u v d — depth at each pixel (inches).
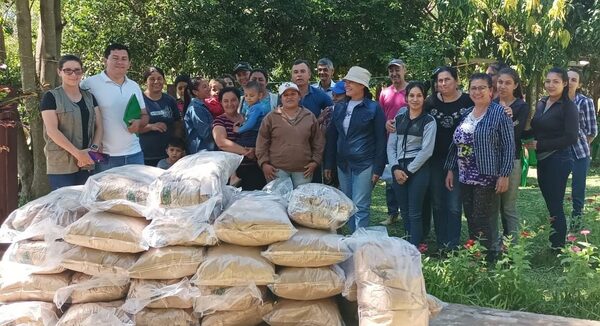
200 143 205.3
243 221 116.0
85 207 122.2
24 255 119.5
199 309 116.7
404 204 193.0
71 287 118.3
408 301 111.0
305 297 117.6
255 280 115.0
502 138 169.8
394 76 222.5
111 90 179.5
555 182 189.9
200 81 236.7
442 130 189.0
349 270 119.7
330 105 221.0
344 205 123.9
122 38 436.5
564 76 185.6
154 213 119.3
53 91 166.2
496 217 177.6
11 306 118.1
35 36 386.3
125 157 182.7
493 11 421.7
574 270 150.2
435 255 197.8
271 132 193.3
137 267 116.6
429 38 431.5
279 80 484.7
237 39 441.4
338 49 495.8
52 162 169.0
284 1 460.4
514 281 149.4
